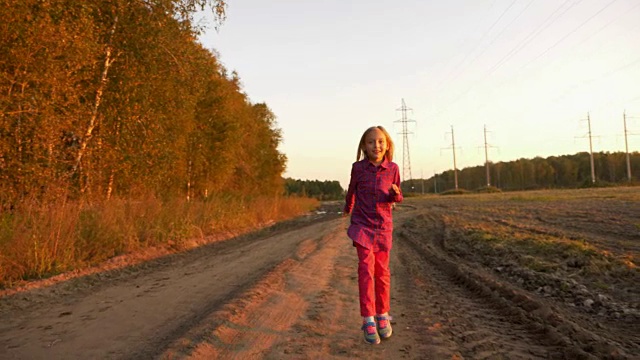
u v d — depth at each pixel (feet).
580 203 73.77
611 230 34.53
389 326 12.48
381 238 12.11
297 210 116.88
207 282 22.39
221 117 77.05
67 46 31.86
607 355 10.84
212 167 75.92
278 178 151.23
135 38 42.42
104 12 41.04
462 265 25.07
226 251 37.37
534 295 18.28
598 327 13.61
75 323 15.23
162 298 18.92
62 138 37.14
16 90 30.78
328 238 42.91
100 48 37.63
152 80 44.29
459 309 16.15
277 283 20.39
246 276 23.62
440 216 67.10
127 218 36.55
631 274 19.45
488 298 17.69
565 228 37.93
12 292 20.27
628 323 14.14
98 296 19.98
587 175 361.71
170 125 51.16
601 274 20.06
